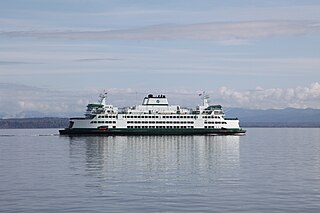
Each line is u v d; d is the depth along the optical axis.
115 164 164.00
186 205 90.50
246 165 161.75
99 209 87.00
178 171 143.12
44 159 183.50
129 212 84.69
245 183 117.75
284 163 169.12
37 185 113.44
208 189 108.38
